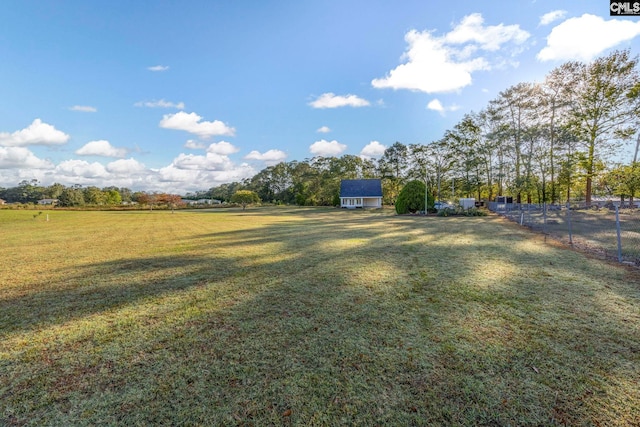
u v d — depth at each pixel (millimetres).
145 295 3990
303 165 58000
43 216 25156
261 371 2168
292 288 4188
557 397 1853
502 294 3779
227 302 3664
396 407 1785
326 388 1967
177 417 1729
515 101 27469
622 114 20828
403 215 22516
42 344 2643
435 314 3168
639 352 2363
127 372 2189
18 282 4672
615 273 4734
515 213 19875
